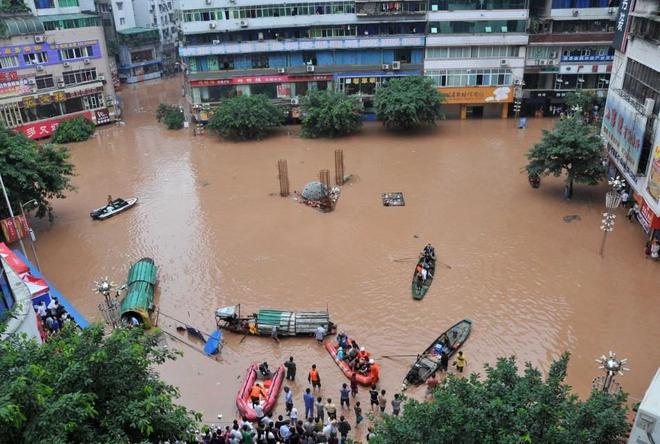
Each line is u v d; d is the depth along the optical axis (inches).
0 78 1902.1
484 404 444.8
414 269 1074.1
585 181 1289.4
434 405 449.4
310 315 899.4
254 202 1416.1
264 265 1116.5
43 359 438.6
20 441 369.4
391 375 804.6
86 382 410.3
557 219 1253.1
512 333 882.1
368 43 2014.0
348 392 741.9
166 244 1221.7
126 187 1562.5
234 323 916.6
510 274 1043.3
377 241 1188.5
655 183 1047.6
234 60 2075.5
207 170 1668.3
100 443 394.0
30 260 1176.2
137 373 468.4
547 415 429.1
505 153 1705.2
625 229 1193.4
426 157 1696.6
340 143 1875.0
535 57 1978.3
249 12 2001.7
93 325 486.3
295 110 2089.1
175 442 496.1
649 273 1029.8
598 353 832.9
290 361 799.1
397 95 1861.5
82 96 2127.2
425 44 1989.4
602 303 948.0
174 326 946.1
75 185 1589.6
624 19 1296.8
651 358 818.8
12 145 1215.6
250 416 733.3
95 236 1275.8
